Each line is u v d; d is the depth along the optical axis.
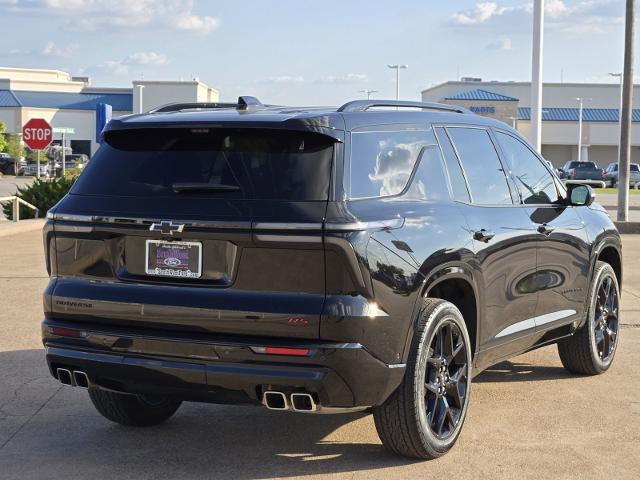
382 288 4.35
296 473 4.71
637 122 90.62
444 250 4.82
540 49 22.50
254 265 4.30
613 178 53.59
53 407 5.94
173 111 5.00
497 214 5.50
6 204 22.64
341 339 4.22
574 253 6.41
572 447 5.17
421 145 5.05
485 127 5.80
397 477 4.64
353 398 4.35
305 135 4.44
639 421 5.70
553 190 6.44
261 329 4.27
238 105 4.90
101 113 19.78
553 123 89.06
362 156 4.55
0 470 4.76
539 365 7.30
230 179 4.43
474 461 4.91
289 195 4.31
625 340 8.26
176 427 5.54
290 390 4.27
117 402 5.30
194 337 4.37
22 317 9.09
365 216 4.36
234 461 4.90
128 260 4.56
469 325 5.26
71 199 4.73
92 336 4.58
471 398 6.24
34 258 14.20
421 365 4.65
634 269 13.34
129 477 4.66
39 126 23.77
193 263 4.41
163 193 4.51
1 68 107.50
